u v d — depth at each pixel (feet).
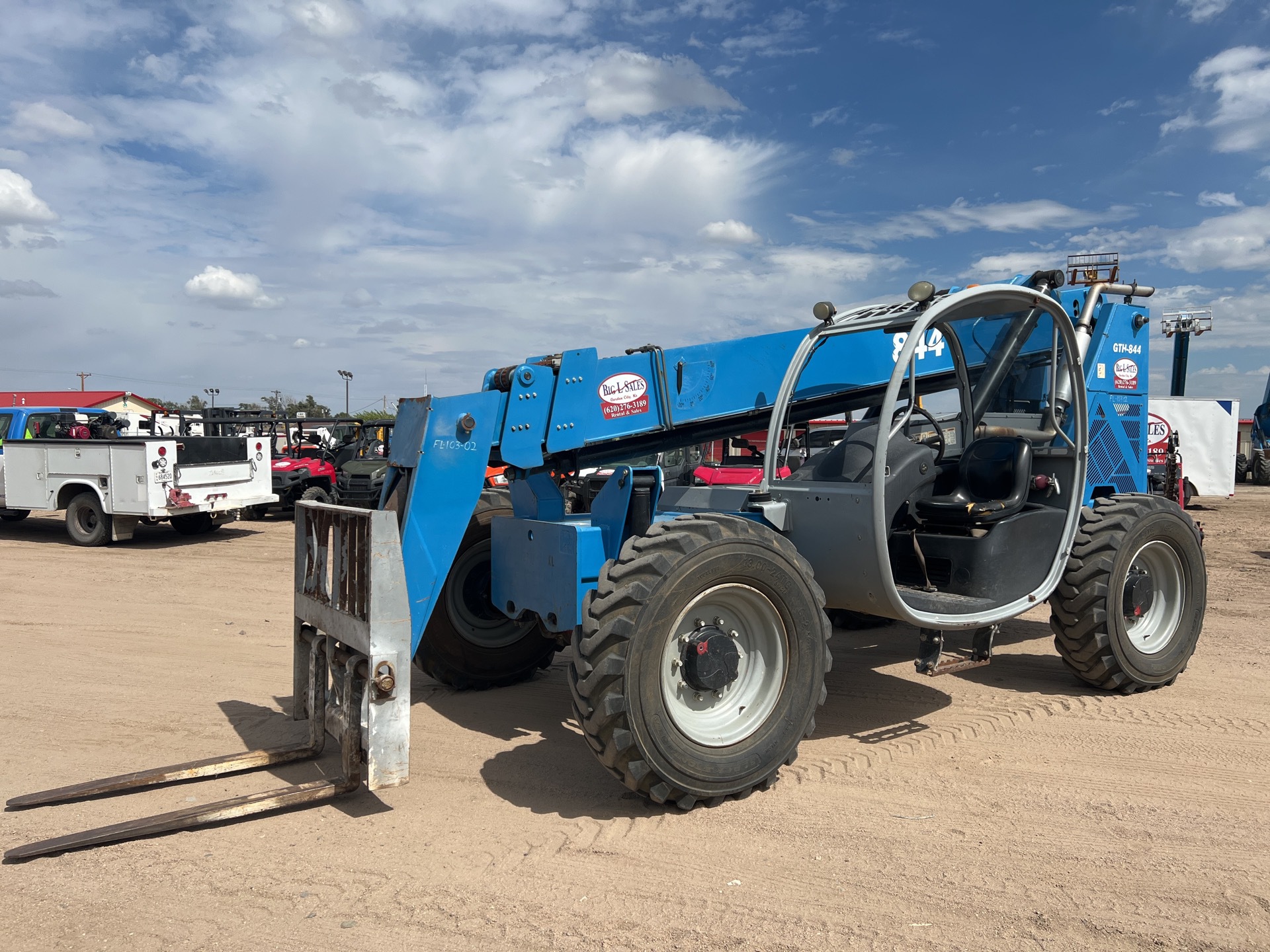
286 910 9.34
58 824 11.59
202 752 14.40
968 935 8.75
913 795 12.34
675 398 16.31
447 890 9.75
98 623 24.52
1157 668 17.28
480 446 14.74
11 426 46.55
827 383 17.43
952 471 17.02
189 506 41.98
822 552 13.83
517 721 16.17
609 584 11.50
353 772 11.88
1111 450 19.33
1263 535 45.80
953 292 14.10
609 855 10.55
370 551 11.18
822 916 9.12
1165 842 10.83
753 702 12.57
